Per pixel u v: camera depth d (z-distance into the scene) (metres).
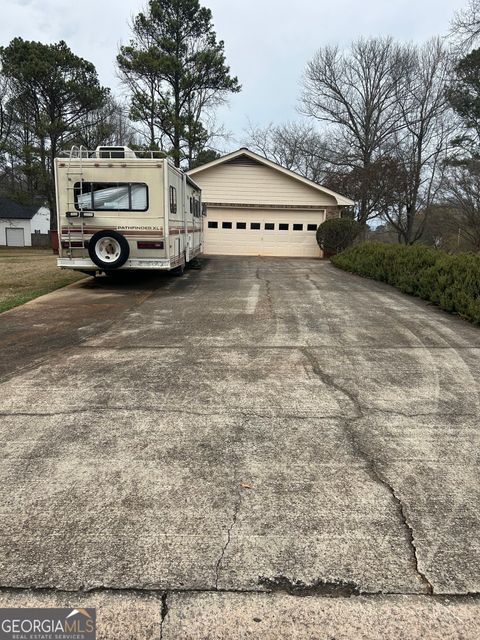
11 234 39.44
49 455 3.02
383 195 23.12
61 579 2.04
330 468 2.89
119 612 1.90
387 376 4.50
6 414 3.62
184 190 11.48
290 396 4.00
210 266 14.39
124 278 11.50
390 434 3.33
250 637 1.80
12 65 26.38
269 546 2.24
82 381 4.33
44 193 28.98
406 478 2.79
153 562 2.14
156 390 4.11
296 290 9.65
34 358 5.04
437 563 2.14
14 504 2.52
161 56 24.52
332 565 2.13
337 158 30.08
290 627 1.84
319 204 19.02
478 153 23.61
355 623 1.85
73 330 6.27
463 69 20.72
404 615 1.89
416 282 9.00
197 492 2.64
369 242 14.42
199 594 1.98
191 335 6.00
